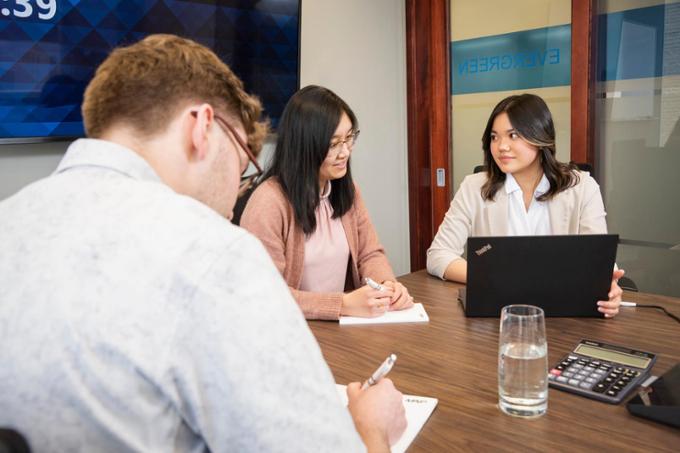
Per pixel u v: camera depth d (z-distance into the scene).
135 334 0.60
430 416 1.06
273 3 2.98
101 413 0.59
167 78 0.74
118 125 0.74
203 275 0.62
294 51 3.10
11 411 0.59
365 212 2.22
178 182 0.77
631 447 0.94
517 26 3.35
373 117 3.70
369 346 1.42
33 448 0.59
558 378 1.17
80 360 0.59
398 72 3.83
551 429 1.00
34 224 0.67
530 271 1.55
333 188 2.09
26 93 2.27
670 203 2.94
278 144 1.98
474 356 1.34
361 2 3.54
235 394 0.60
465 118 3.66
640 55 2.94
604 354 1.28
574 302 1.58
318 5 3.32
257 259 0.67
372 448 0.87
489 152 2.26
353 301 1.64
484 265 1.55
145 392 0.60
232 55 2.85
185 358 0.61
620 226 3.12
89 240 0.64
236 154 0.84
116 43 2.48
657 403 1.03
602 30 3.05
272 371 0.62
